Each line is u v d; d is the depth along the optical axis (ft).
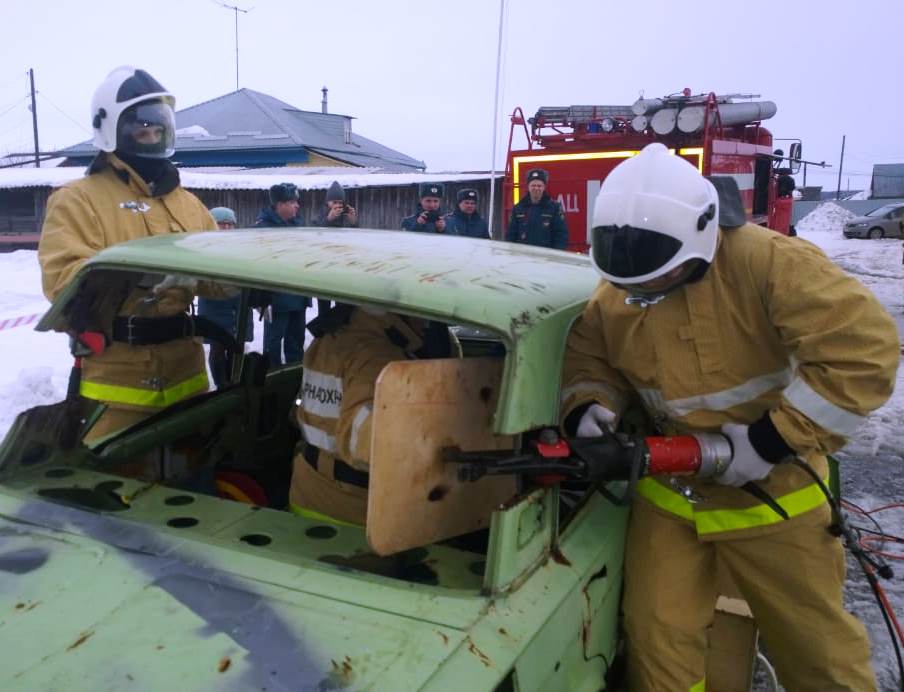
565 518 6.68
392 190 56.13
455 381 5.76
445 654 4.56
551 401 5.94
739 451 6.25
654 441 6.23
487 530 7.23
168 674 4.32
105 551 5.48
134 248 6.89
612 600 6.98
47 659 4.43
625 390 7.27
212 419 9.34
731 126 34.53
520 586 5.37
